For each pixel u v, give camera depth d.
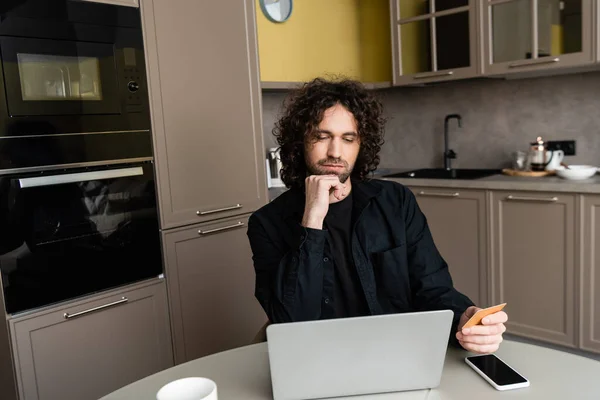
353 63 3.88
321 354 0.91
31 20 1.83
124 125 2.12
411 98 3.83
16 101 1.81
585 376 1.00
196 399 0.84
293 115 1.44
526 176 2.98
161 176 2.25
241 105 2.57
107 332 2.09
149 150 2.21
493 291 2.98
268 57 3.26
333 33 3.70
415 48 3.40
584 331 2.67
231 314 2.55
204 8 2.39
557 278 2.73
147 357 2.23
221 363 1.13
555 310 2.76
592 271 2.60
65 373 1.96
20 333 1.84
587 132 3.06
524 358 1.09
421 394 0.95
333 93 1.40
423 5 3.32
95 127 2.03
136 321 2.19
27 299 1.86
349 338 0.90
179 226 2.33
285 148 1.49
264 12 3.20
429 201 3.20
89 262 2.03
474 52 3.11
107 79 2.05
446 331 0.91
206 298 2.44
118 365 2.13
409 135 3.88
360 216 1.42
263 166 2.67
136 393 1.02
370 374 0.94
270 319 1.29
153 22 2.20
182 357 2.35
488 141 3.49
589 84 3.02
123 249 2.13
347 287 1.42
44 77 1.88
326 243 1.42
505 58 2.99
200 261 2.41
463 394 0.95
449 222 3.12
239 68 2.55
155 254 2.25
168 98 2.26
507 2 2.94
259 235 1.45
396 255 1.42
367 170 1.54
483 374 1.00
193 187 2.37
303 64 3.49
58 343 1.94
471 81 3.52
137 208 2.18
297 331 0.88
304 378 0.93
